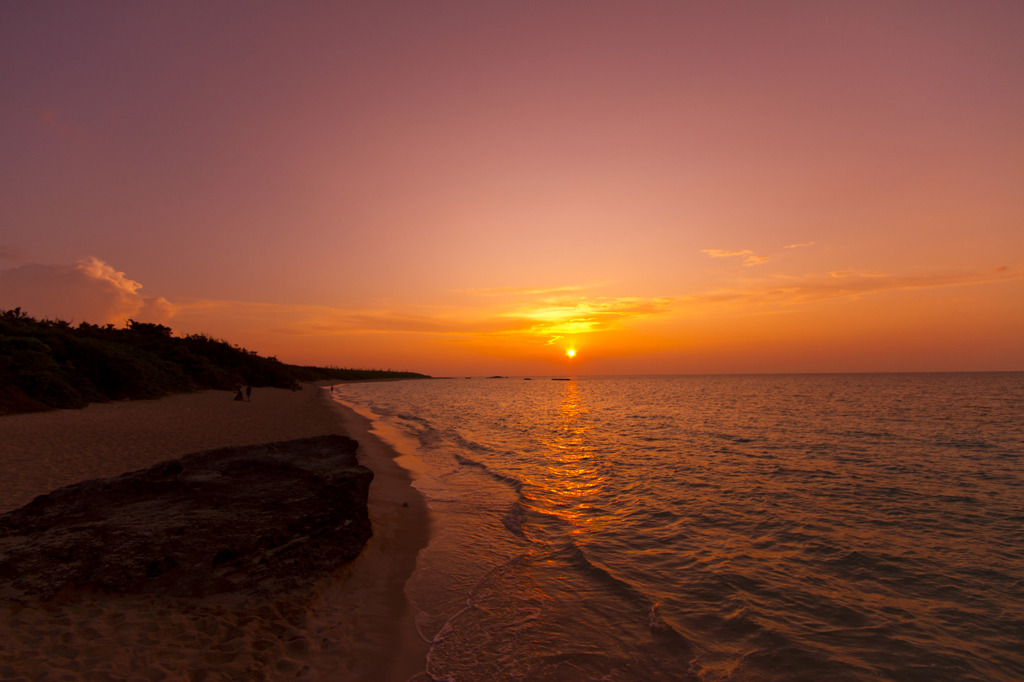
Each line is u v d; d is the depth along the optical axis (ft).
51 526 19.25
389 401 180.34
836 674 14.69
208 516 21.02
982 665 15.26
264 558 19.17
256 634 15.38
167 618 15.43
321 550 20.81
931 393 205.57
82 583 16.06
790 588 20.80
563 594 20.16
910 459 53.88
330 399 158.40
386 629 17.01
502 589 20.59
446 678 14.30
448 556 24.27
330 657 14.79
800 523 30.19
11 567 16.26
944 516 31.94
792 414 114.32
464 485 40.22
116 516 20.51
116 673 12.48
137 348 126.11
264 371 183.62
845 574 22.39
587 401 182.70
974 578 22.06
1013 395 186.29
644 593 20.12
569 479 43.24
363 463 47.65
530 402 178.50
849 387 277.85
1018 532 28.66
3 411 58.70
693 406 146.72
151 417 65.46
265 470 28.07
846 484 41.27
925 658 15.60
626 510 33.12
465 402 179.22
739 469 48.08
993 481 42.80
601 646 16.17
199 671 13.08
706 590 20.54
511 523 30.01
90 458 36.50
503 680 14.32
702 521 30.60
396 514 30.81
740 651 15.92
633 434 78.28
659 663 15.24
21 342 73.26
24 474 30.35
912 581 21.68
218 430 56.85
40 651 12.91
